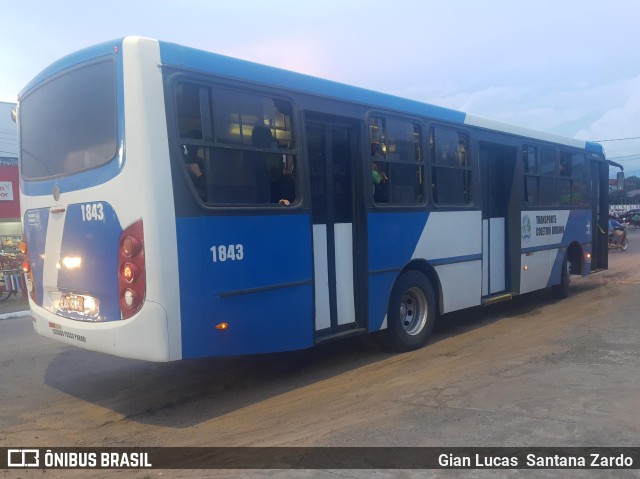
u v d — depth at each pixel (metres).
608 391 5.32
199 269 4.74
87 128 4.97
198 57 4.84
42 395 5.71
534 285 9.61
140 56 4.53
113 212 4.69
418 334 7.25
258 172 5.26
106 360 7.05
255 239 5.18
